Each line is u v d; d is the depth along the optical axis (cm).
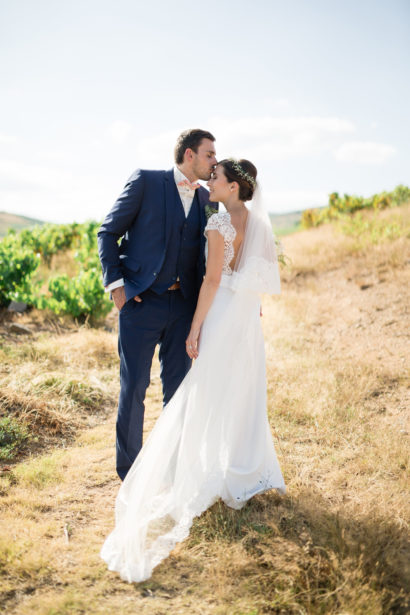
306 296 887
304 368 565
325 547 261
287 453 384
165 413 301
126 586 241
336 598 231
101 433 432
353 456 376
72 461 374
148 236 329
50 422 436
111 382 562
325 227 1414
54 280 814
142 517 278
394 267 920
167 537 270
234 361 308
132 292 323
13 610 221
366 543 262
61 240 1364
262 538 275
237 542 272
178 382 350
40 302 792
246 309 312
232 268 314
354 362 581
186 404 307
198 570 255
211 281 305
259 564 256
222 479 298
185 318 343
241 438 310
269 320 758
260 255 311
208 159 327
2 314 789
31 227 1402
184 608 227
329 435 411
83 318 804
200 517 296
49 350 612
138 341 330
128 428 329
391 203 1490
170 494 299
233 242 310
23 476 342
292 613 225
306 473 350
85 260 1046
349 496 322
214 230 300
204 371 307
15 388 473
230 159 311
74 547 269
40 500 314
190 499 293
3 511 300
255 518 295
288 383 525
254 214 313
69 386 514
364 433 414
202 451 303
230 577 247
